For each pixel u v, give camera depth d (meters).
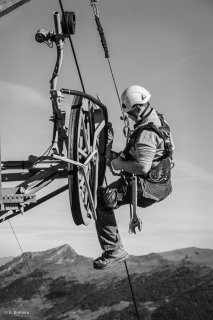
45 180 8.04
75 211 7.46
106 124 8.00
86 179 7.24
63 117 7.65
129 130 6.58
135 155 6.45
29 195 7.75
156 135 6.40
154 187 6.52
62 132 7.69
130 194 6.62
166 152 6.46
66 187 8.26
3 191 7.68
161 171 6.50
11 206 7.69
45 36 7.57
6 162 8.18
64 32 7.62
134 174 6.48
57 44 7.59
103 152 8.23
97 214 6.90
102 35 8.16
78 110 7.45
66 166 8.02
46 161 8.03
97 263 6.89
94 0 8.16
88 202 7.76
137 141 6.39
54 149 7.87
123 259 6.89
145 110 6.54
